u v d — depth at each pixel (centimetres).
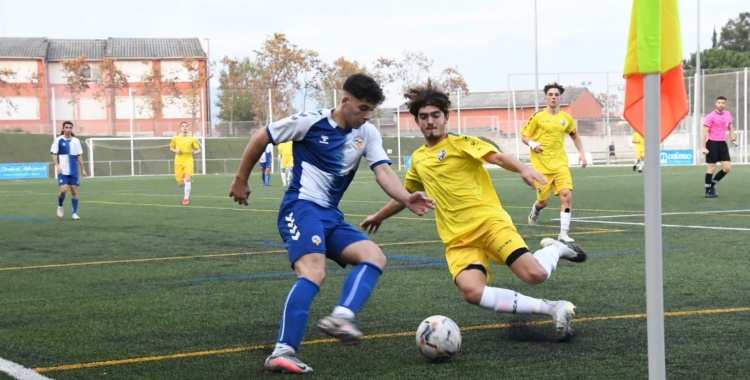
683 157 4394
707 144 1831
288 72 6069
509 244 530
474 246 545
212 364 469
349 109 468
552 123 1107
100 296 707
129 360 480
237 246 1075
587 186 2392
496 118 5259
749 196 1853
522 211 1570
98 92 5941
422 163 561
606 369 442
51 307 656
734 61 7769
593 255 909
